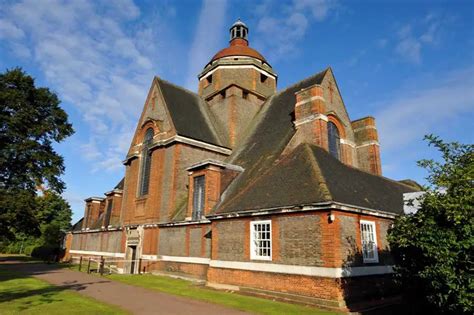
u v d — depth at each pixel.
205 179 21.98
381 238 15.14
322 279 12.38
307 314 10.84
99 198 41.31
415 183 27.88
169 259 23.20
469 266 7.13
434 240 7.70
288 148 21.77
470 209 7.18
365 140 28.20
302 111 23.77
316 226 13.14
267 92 35.41
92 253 36.81
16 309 11.17
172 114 28.67
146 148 30.33
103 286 17.80
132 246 27.73
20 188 24.83
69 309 11.31
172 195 25.25
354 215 13.85
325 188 13.66
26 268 29.75
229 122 31.23
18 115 24.61
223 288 16.28
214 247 17.53
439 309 8.09
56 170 26.59
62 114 27.83
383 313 11.22
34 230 24.56
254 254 15.33
